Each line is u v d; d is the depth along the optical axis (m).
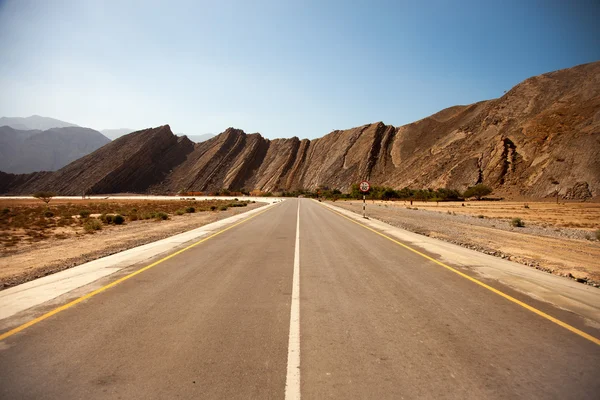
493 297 5.42
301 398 2.64
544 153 80.00
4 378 2.98
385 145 162.62
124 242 12.26
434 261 8.41
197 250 10.16
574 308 4.90
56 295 5.55
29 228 19.64
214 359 3.32
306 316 4.55
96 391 2.77
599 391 2.75
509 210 42.97
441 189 80.62
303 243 11.57
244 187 182.38
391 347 3.59
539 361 3.28
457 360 3.30
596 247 13.52
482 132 110.69
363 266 7.83
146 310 4.80
